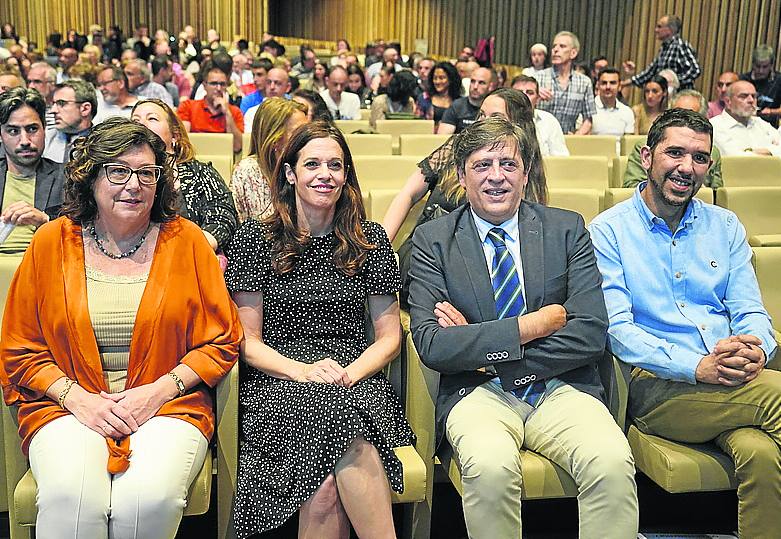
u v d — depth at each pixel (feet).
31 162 10.02
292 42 58.18
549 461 7.43
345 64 35.22
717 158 14.42
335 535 7.04
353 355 7.86
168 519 6.71
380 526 7.04
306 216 7.94
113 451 6.82
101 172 7.23
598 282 7.92
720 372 7.60
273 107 10.74
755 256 9.04
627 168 13.94
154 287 7.38
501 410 7.61
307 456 6.97
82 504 6.51
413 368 7.90
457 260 7.95
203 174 9.85
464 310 7.88
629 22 40.86
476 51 44.75
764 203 11.87
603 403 7.88
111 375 7.38
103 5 54.19
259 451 7.31
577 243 8.03
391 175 13.53
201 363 7.34
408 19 53.42
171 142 9.79
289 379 7.50
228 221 9.64
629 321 8.13
